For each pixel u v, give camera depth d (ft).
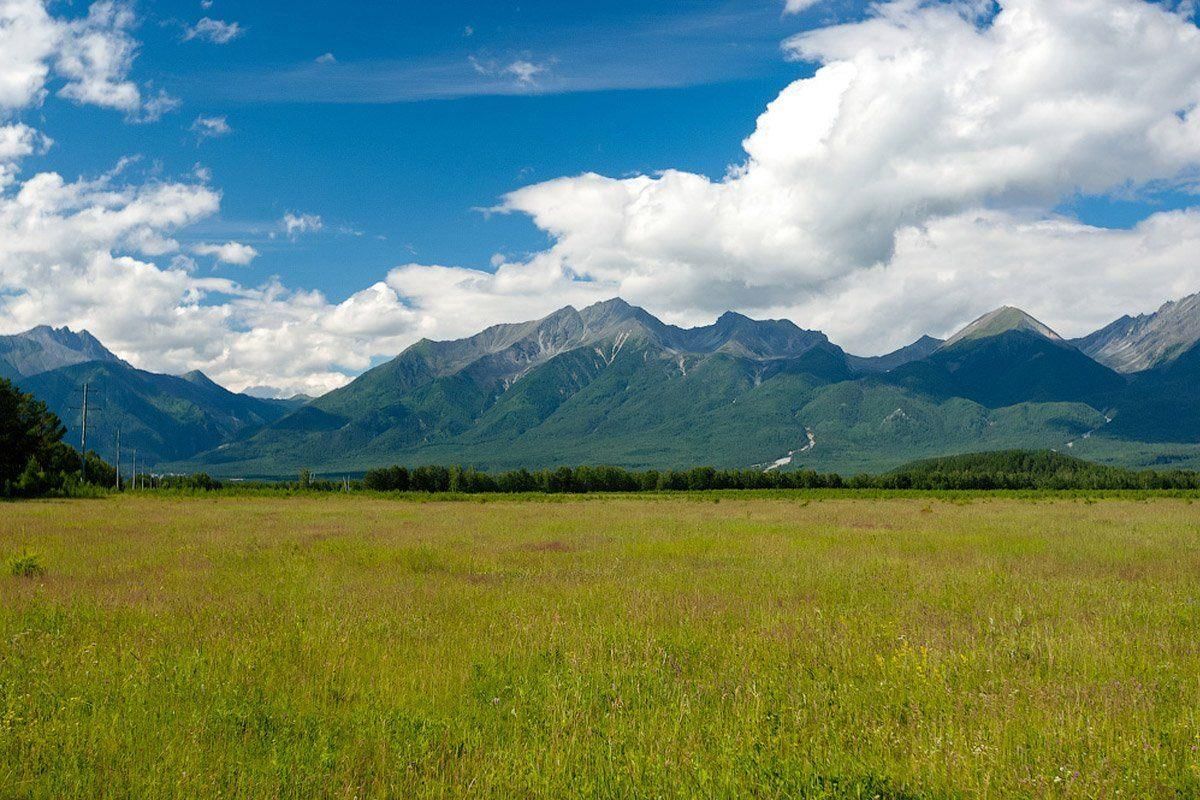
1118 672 31.32
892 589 54.49
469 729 24.73
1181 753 22.39
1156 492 324.39
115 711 24.98
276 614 42.42
